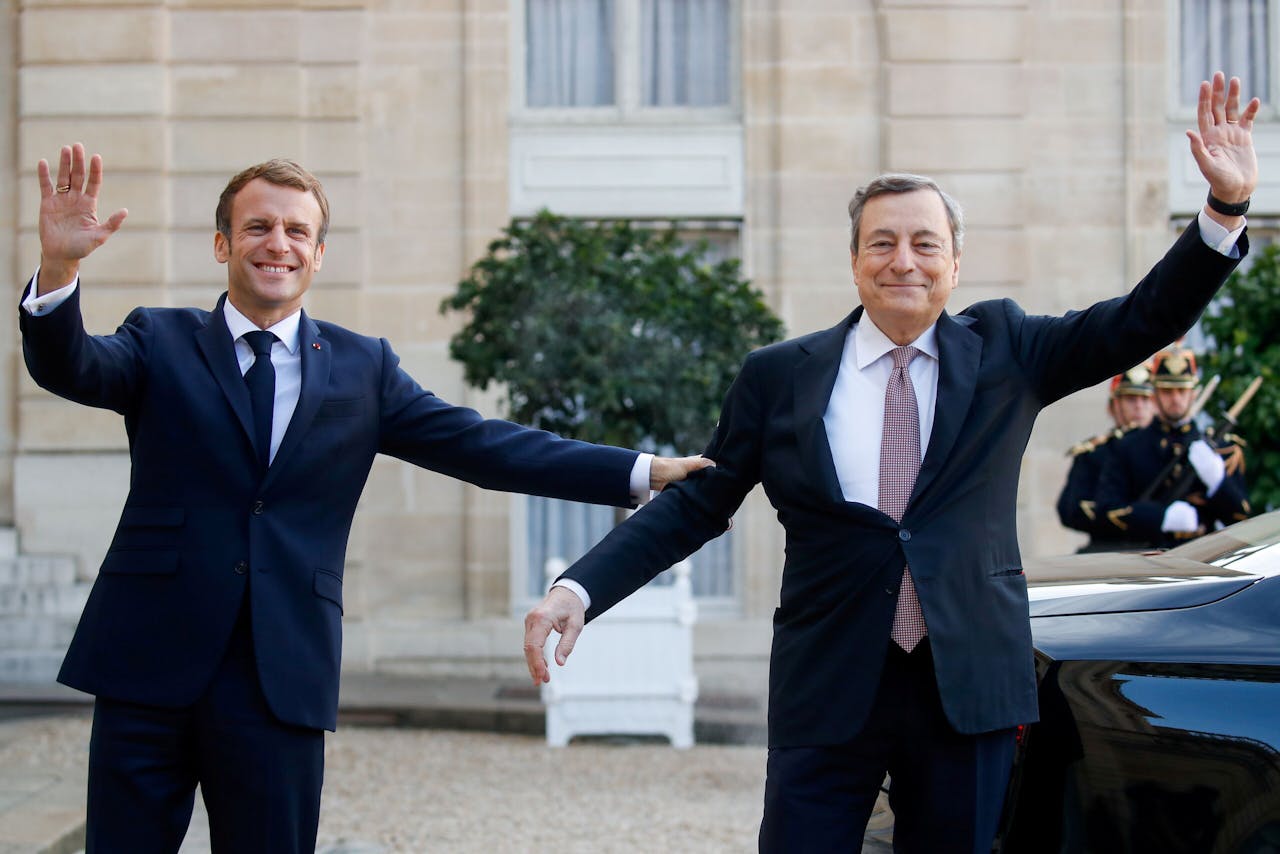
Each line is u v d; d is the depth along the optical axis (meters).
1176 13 10.98
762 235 10.63
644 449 8.61
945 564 3.16
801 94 10.60
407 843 5.76
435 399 3.66
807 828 3.19
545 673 3.34
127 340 3.38
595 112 10.77
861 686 3.17
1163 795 3.23
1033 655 3.30
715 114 10.77
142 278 10.41
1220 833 3.17
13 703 9.02
